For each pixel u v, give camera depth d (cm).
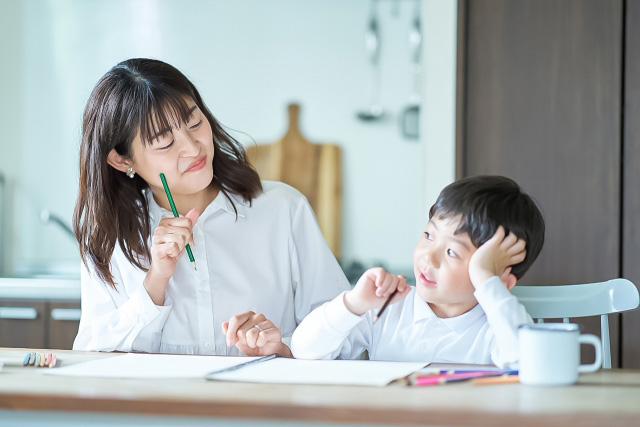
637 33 244
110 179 159
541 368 106
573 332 107
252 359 128
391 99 339
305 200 177
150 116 148
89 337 161
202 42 343
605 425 90
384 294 129
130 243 160
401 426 92
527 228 135
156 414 97
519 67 249
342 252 340
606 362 157
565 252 248
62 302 259
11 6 339
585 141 247
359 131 340
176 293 162
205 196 168
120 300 163
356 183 340
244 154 174
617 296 155
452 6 252
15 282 260
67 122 339
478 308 140
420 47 337
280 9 342
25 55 339
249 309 165
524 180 249
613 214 246
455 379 109
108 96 153
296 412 94
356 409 93
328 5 339
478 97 251
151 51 343
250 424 96
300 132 342
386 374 114
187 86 157
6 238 337
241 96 343
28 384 107
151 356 133
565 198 248
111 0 341
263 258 168
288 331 171
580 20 247
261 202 172
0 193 337
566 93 247
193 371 117
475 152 251
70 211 337
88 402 99
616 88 245
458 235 133
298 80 342
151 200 167
